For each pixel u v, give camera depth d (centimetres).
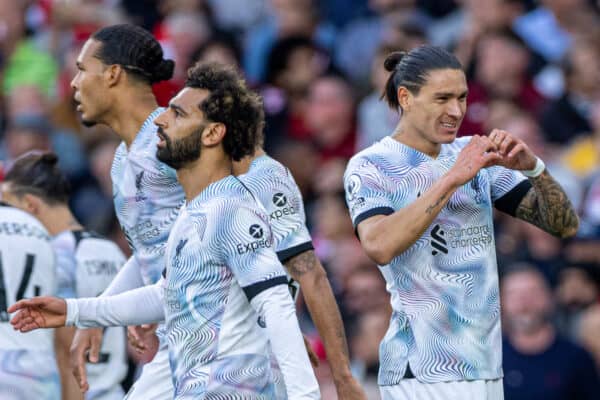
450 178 1755
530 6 4172
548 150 3691
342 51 4222
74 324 1823
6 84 4316
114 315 1828
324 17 4319
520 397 2909
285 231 1909
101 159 3906
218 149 1738
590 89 3803
